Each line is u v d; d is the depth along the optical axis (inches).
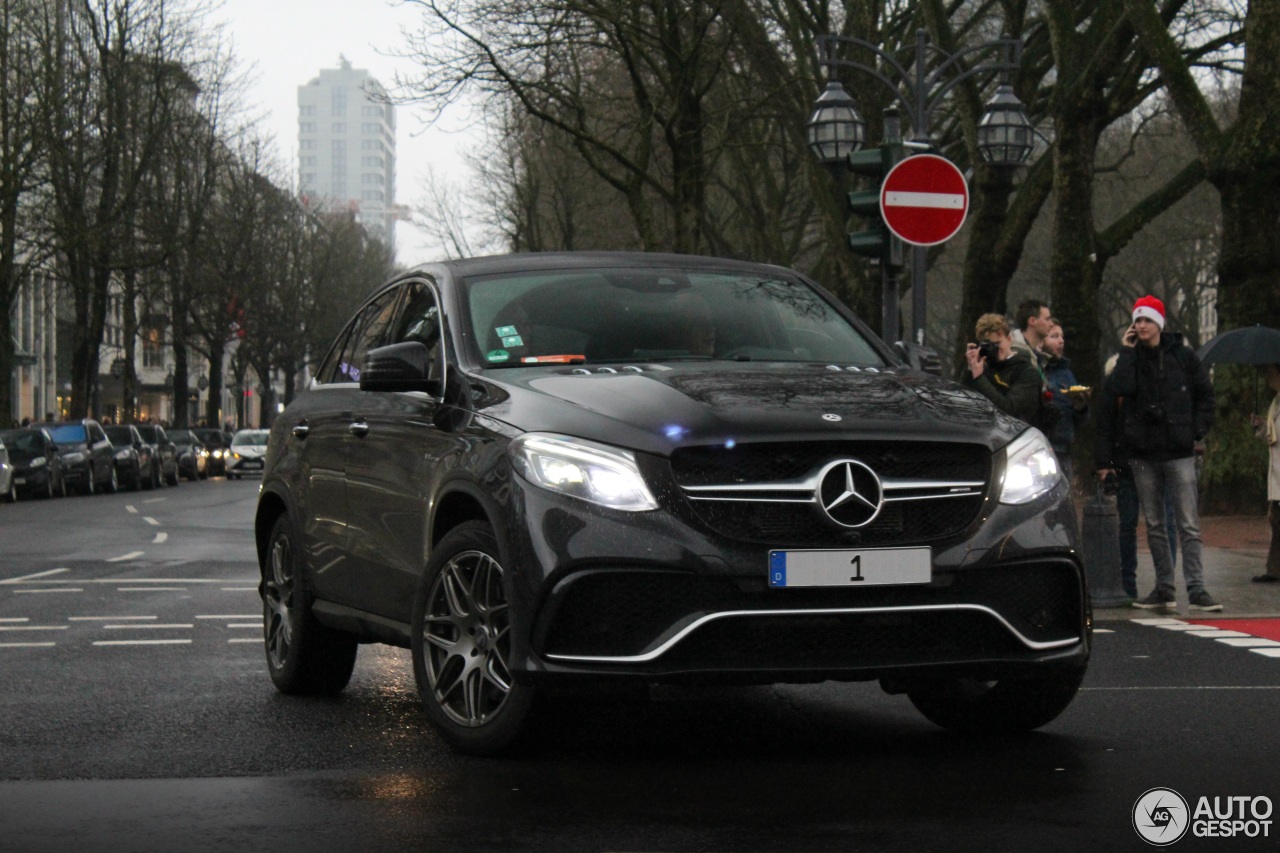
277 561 351.6
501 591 254.4
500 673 255.4
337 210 4662.9
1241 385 976.3
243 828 211.3
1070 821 212.7
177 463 2399.1
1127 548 543.5
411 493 282.0
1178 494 506.9
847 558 236.7
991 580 245.8
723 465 238.4
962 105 1248.8
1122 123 2250.2
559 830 208.4
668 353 291.3
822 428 240.8
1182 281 2600.9
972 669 245.4
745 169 1626.5
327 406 338.3
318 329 3464.6
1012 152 871.1
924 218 589.6
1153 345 508.7
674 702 325.1
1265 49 932.0
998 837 203.8
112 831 210.2
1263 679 360.5
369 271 4084.6
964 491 246.4
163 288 2743.6
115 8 2070.6
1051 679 269.0
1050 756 261.6
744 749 269.3
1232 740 277.3
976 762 256.1
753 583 234.5
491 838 204.4
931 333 3447.3
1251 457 975.0
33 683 359.9
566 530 237.8
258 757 264.4
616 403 249.4
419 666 268.7
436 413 279.9
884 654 241.6
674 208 1230.9
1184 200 2361.0
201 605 548.1
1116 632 457.7
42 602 559.5
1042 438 261.9
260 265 3019.2
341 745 275.4
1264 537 826.2
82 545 909.2
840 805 223.0
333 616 319.9
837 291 1352.1
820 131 846.5
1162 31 970.1
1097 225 2472.9
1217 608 506.6
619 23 1166.3
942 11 1258.6
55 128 1979.6
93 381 2247.8
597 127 1492.4
